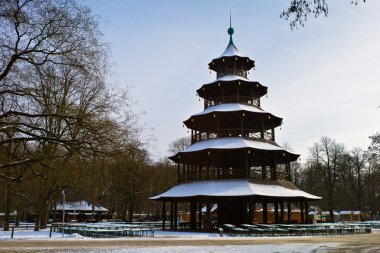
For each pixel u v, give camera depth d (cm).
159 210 9044
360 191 7550
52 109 2086
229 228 3641
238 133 4291
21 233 3566
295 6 917
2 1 1814
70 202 6419
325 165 7225
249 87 4488
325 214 7794
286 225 3556
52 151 2184
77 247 2066
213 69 4856
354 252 1833
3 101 2025
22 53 1903
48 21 1945
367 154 7006
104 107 2047
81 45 2045
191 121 4366
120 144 2020
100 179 3472
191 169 4472
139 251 1855
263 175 4350
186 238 2881
